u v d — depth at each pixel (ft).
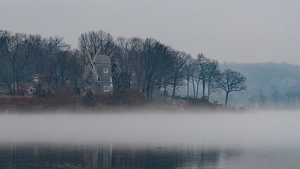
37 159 606.14
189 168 555.28
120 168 552.00
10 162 581.53
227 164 585.63
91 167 554.87
